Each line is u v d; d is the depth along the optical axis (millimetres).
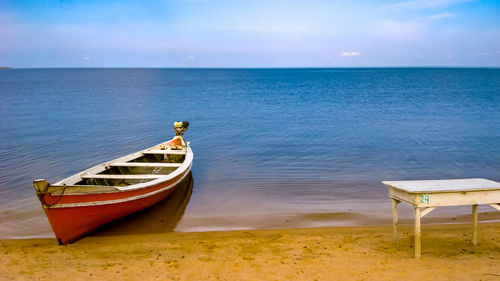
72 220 7191
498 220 8086
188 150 13227
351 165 14062
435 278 4844
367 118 27344
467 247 6098
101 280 5254
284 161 14953
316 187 11352
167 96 51344
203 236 7449
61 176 13289
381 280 4883
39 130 23469
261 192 10938
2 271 5738
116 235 7758
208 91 61969
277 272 5336
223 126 25016
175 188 10625
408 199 5504
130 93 57188
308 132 21969
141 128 24422
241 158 15695
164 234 7676
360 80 100500
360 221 8414
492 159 14594
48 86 77312
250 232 7656
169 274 5391
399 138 19266
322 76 143625
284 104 39250
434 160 14586
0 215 9188
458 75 131625
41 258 6309
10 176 13172
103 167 10508
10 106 37812
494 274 4898
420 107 33688
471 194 5316
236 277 5211
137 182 10562
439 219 8312
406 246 6262
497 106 33219
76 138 20906
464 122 24234
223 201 10148
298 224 8312
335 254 6023
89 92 59219
